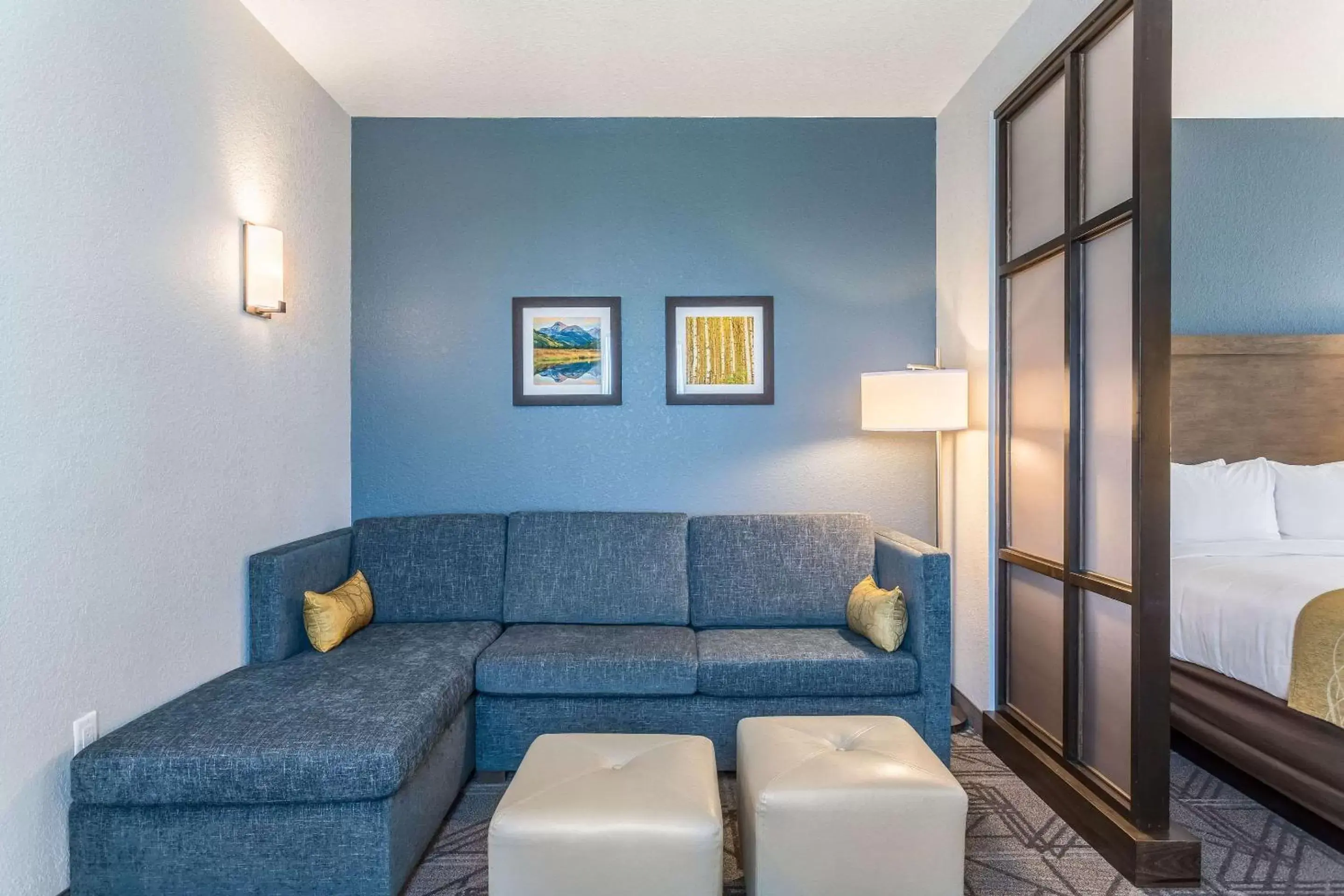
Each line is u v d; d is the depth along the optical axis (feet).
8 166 4.89
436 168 10.45
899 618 7.94
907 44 8.61
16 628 4.96
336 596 8.34
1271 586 7.51
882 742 5.82
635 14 7.95
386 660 7.47
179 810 5.42
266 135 8.19
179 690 6.59
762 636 8.70
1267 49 8.93
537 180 10.50
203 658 6.94
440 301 10.46
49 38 5.21
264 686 6.70
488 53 8.74
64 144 5.35
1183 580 8.56
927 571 7.75
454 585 9.45
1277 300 11.23
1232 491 9.98
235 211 7.58
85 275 5.54
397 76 9.28
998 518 8.72
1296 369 11.04
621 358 10.51
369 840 5.47
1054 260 7.55
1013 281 8.52
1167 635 5.96
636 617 9.32
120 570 5.89
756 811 5.12
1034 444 8.02
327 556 8.78
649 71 9.21
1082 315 7.00
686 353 10.53
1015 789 7.55
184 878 5.43
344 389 10.18
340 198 10.09
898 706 7.75
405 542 9.57
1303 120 11.12
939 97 9.98
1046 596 7.78
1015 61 8.20
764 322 10.53
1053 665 7.63
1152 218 5.91
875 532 9.94
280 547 8.29
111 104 5.81
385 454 10.43
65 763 5.34
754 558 9.52
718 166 10.55
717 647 8.16
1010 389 8.61
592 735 6.12
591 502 10.55
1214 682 7.77
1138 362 5.95
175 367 6.61
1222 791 7.48
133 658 6.02
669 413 10.57
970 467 9.40
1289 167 11.18
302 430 9.02
